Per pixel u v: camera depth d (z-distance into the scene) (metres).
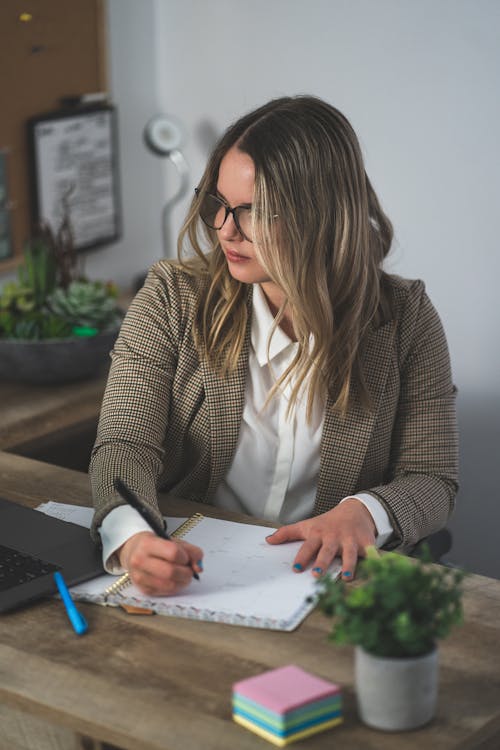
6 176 2.69
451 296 2.67
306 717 1.04
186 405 1.67
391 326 1.70
